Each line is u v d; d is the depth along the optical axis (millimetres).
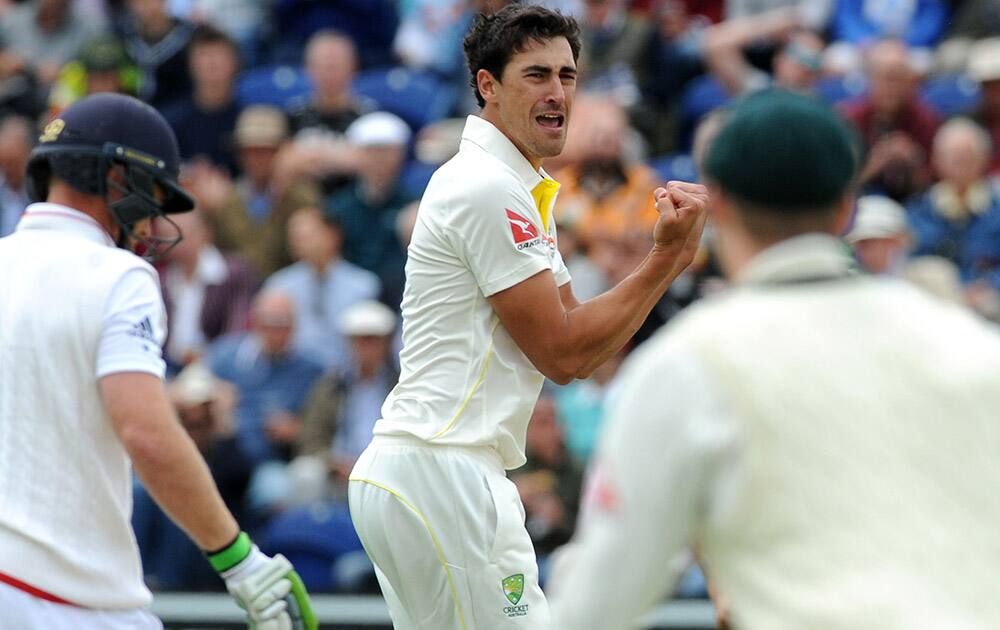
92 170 12477
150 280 12266
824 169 8844
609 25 37188
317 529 26156
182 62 37625
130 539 12289
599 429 26562
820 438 8406
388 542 14023
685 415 8562
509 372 13945
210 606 23969
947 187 32281
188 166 33625
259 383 28625
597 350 13602
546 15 14141
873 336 8719
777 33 37125
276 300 28719
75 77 33594
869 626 8047
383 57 39406
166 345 30516
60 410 11930
